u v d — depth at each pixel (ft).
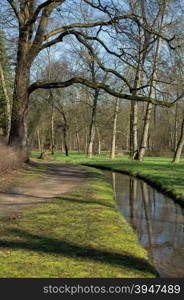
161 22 82.33
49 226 25.48
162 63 62.95
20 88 70.03
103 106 173.06
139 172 75.61
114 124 142.41
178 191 47.21
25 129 73.41
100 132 228.22
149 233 28.53
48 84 70.13
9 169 60.08
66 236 22.99
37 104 154.71
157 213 36.81
